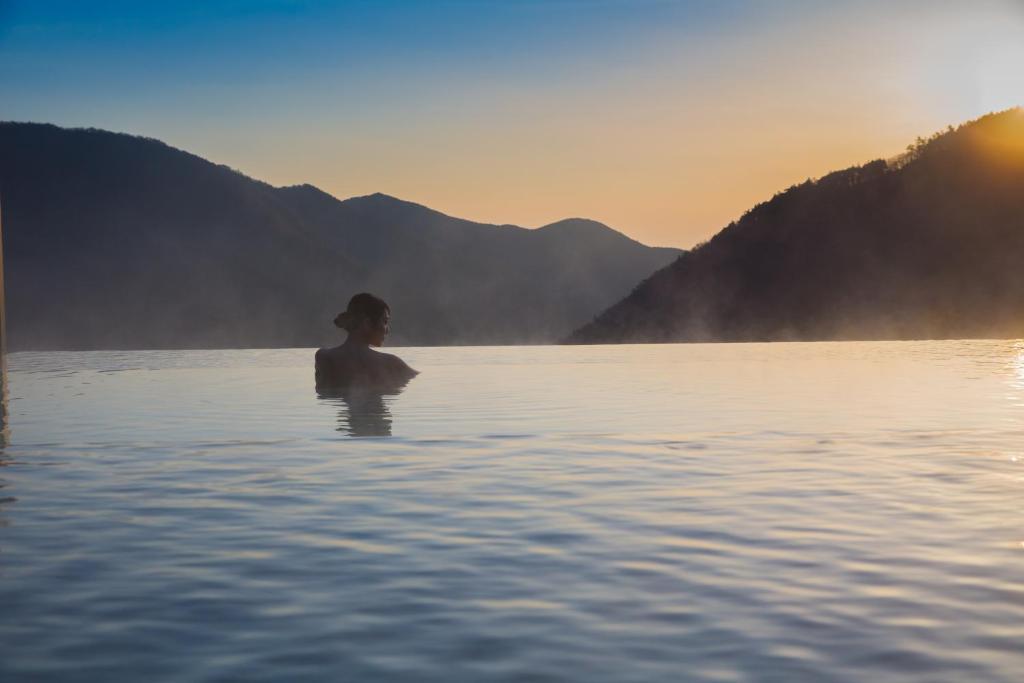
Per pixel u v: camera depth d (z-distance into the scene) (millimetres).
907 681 1124
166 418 4121
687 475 2549
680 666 1177
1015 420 3844
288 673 1158
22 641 1271
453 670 1167
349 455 2955
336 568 1632
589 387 5895
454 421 3947
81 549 1766
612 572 1595
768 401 4805
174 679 1139
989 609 1384
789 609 1393
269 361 10398
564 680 1136
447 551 1744
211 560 1685
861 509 2080
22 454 2994
